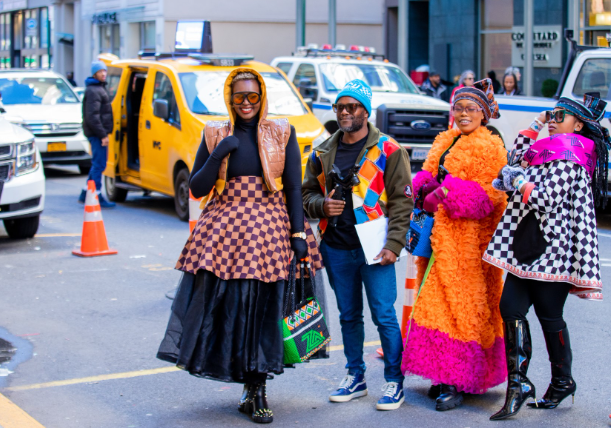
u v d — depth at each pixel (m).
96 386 5.00
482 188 4.44
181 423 4.41
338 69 14.52
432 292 4.53
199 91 10.89
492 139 4.55
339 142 4.65
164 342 4.29
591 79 10.83
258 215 4.27
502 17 20.52
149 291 7.34
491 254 4.39
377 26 28.28
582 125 4.43
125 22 29.17
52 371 5.28
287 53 27.28
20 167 9.19
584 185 4.25
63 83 17.06
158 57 12.32
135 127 12.49
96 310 6.71
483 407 4.62
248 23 26.73
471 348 4.48
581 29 17.83
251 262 4.15
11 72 16.94
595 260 4.24
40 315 6.57
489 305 4.59
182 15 26.47
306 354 4.32
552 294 4.36
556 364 4.52
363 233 4.47
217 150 4.24
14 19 41.81
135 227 10.63
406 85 14.83
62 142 15.69
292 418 4.48
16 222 9.62
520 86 20.03
